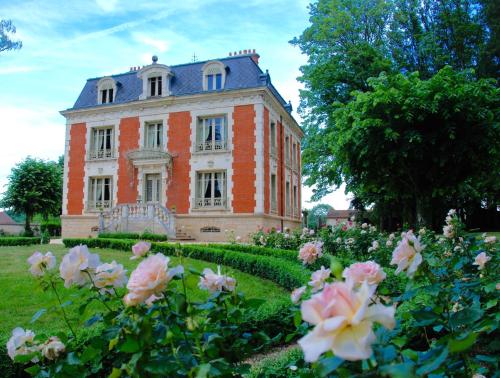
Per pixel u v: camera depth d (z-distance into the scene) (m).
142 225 21.69
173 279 1.94
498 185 18.14
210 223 21.83
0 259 12.14
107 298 2.22
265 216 21.64
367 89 18.75
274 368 3.27
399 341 1.54
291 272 7.75
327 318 1.01
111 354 2.18
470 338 1.17
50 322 5.68
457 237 4.96
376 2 19.62
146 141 23.55
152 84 23.95
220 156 22.02
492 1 17.39
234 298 2.22
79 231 24.02
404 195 14.10
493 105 12.67
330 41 19.89
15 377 3.55
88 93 25.59
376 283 1.60
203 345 1.86
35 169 32.34
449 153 11.97
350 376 1.21
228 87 22.33
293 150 30.08
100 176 24.16
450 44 19.06
